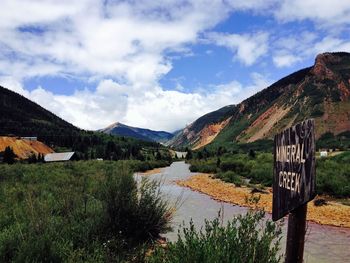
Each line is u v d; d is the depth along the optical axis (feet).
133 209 27.63
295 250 8.95
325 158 158.81
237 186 89.45
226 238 16.25
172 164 306.14
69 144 580.30
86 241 22.99
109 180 30.19
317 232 41.93
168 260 16.88
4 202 36.24
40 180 59.52
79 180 46.37
